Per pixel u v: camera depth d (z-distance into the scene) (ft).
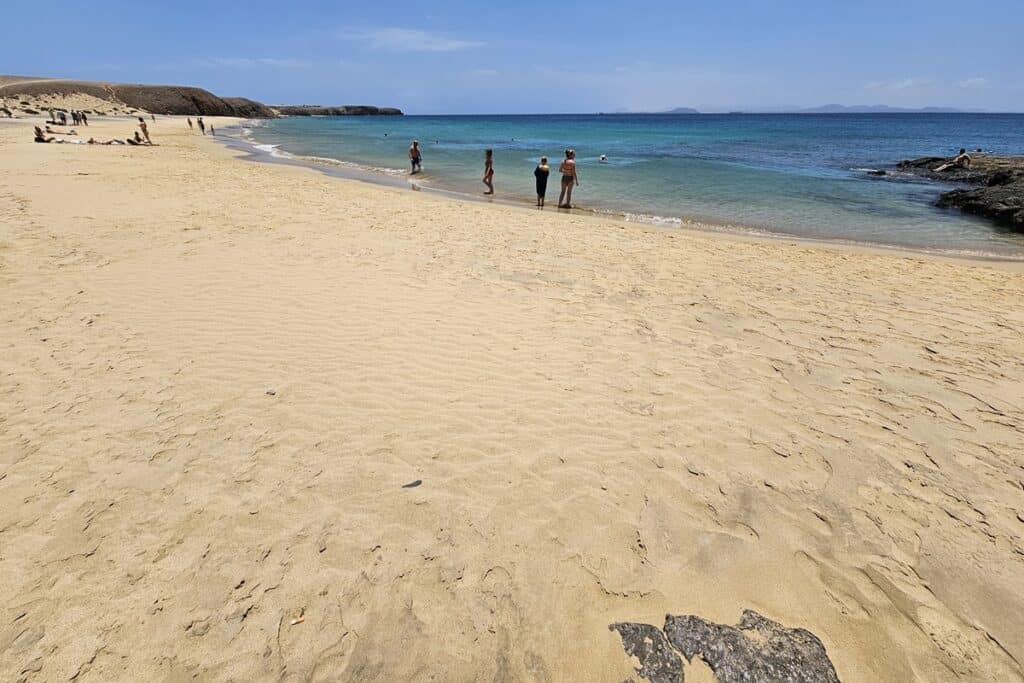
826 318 19.58
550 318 18.62
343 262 23.52
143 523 9.26
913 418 13.16
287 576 8.40
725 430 12.59
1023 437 12.42
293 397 13.21
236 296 19.07
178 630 7.51
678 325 18.51
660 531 9.59
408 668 7.14
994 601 8.36
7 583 8.07
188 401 12.80
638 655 7.34
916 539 9.51
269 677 6.98
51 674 6.89
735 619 7.93
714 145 128.06
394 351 15.75
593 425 12.62
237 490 10.09
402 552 8.93
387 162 80.89
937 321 19.45
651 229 35.24
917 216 44.11
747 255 28.68
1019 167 55.36
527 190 54.95
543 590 8.34
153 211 31.22
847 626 7.90
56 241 23.80
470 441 11.88
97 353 14.69
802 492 10.61
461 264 24.29
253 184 46.03
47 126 108.06
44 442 11.12
